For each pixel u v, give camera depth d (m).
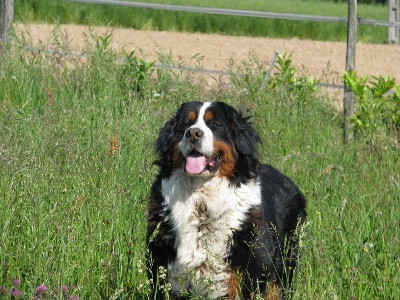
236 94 10.85
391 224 7.52
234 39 25.48
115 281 6.30
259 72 11.84
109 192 7.38
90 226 6.61
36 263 6.14
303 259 6.75
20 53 11.87
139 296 6.26
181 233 6.04
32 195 6.88
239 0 35.66
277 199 6.79
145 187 7.75
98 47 11.71
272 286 6.30
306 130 10.46
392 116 11.04
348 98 11.65
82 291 6.13
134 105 10.00
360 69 20.81
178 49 21.72
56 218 6.79
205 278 5.84
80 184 7.35
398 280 6.59
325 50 24.36
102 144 8.41
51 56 11.84
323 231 7.26
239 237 6.02
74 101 10.23
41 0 25.83
